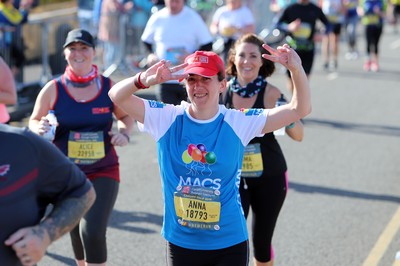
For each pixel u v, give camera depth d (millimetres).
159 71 6457
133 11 25391
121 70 25594
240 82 9055
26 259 5016
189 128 6695
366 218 12352
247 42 8898
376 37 30031
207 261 6805
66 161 5344
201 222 6668
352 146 17547
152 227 11719
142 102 6773
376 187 14188
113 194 8664
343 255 10672
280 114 6848
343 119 20672
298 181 14438
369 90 25641
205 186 6660
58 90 8727
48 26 21922
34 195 5184
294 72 6746
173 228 6801
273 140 8758
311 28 19859
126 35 25516
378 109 22297
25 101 20656
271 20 33000
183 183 6691
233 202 6754
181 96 14258
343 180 14609
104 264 8445
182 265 6832
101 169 8703
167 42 14430
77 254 8992
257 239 8945
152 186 13945
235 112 6805
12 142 5090
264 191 8766
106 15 25094
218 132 6684
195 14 14461
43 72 21984
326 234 11531
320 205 12992
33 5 26500
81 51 8656
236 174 6789
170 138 6727
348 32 34125
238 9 21250
